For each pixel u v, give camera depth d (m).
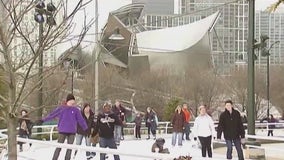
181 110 20.52
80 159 14.81
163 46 74.94
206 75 66.06
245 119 29.19
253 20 16.66
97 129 12.88
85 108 14.85
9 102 6.15
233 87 63.62
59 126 12.50
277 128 32.28
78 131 14.18
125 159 14.66
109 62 63.94
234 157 15.91
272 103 65.69
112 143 12.86
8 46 6.02
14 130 6.26
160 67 72.50
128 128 31.53
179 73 70.62
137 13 60.56
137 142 22.98
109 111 12.96
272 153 18.41
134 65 69.56
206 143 14.50
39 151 17.30
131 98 56.97
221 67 74.19
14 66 6.47
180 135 20.25
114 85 50.97
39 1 7.41
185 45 74.81
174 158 8.03
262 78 64.69
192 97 62.47
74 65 8.97
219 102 61.09
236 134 13.72
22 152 16.64
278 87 65.38
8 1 6.13
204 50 75.00
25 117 7.36
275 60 70.88
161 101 58.75
